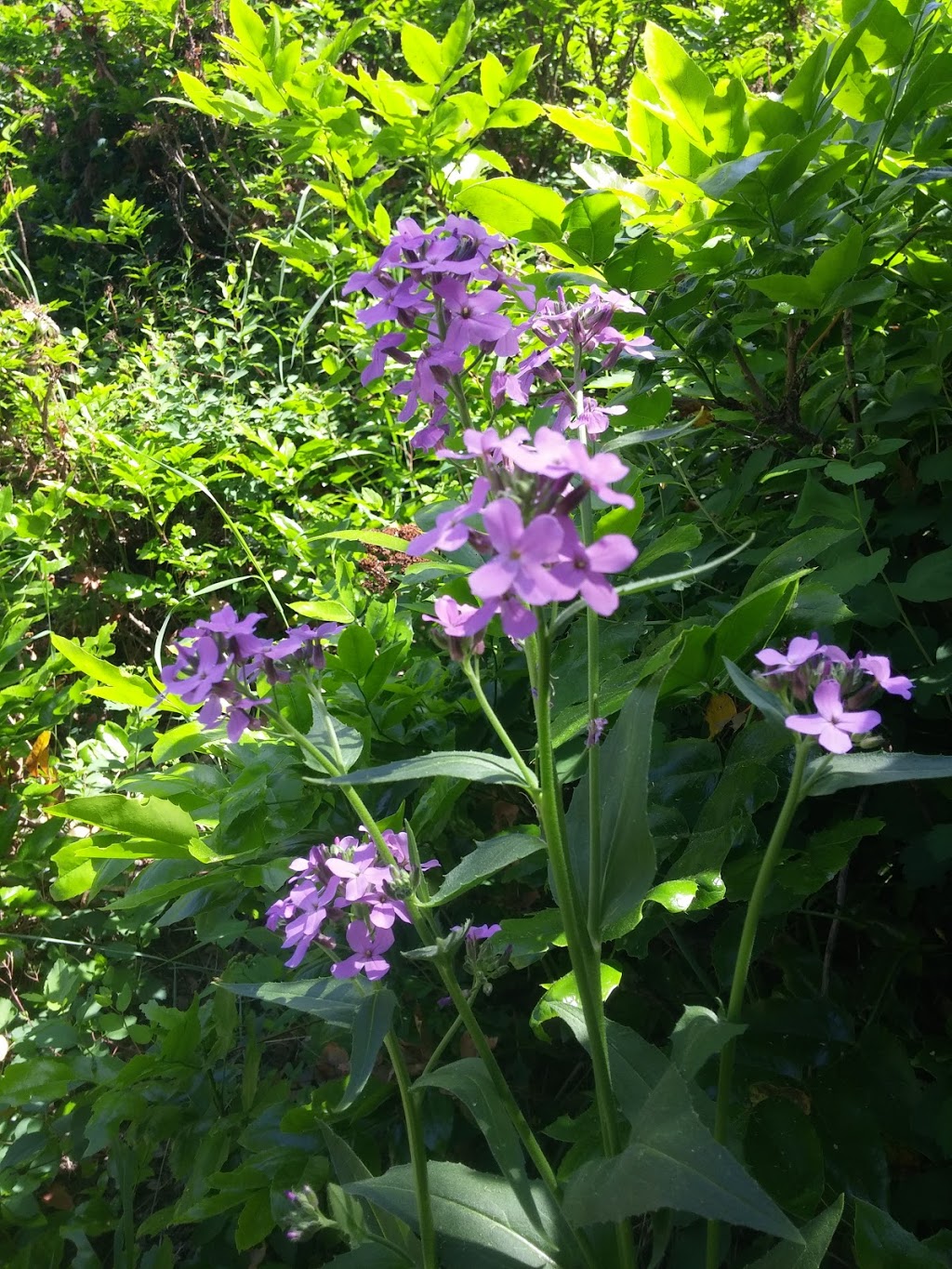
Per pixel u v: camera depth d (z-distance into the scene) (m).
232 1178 0.37
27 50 1.60
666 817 0.36
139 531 0.91
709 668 0.36
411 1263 0.30
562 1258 0.27
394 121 0.58
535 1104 0.43
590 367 0.50
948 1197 0.32
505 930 0.32
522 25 1.20
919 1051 0.37
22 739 0.62
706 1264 0.30
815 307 0.38
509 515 0.19
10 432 0.91
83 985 0.56
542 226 0.40
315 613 0.46
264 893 0.47
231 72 0.60
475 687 0.27
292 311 1.09
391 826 0.38
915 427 0.42
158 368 1.04
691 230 0.41
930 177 0.36
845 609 0.36
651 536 0.47
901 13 0.41
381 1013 0.28
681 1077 0.23
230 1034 0.43
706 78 0.38
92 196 1.46
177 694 0.27
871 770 0.24
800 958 0.38
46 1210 0.47
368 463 0.86
